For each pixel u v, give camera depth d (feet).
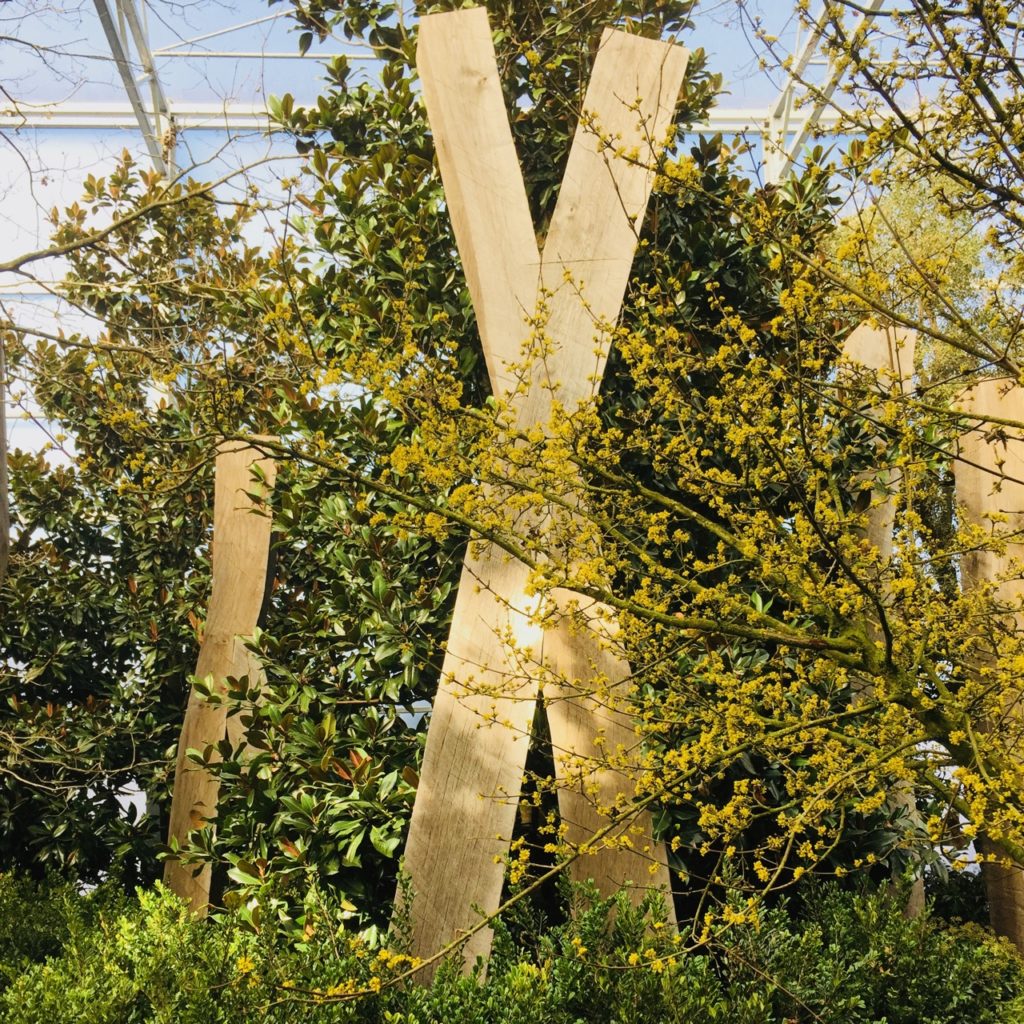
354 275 12.48
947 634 7.39
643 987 7.88
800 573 7.86
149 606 15.97
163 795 14.57
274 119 13.08
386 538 11.28
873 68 6.39
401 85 12.85
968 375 7.70
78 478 16.94
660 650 8.14
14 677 15.72
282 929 9.53
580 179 9.68
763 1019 7.78
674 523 10.80
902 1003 8.79
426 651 10.78
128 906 11.87
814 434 7.29
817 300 6.87
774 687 7.92
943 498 12.01
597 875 9.05
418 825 8.84
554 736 9.06
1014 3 6.11
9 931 11.46
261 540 12.26
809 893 9.82
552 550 8.96
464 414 8.51
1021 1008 8.70
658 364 7.87
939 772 8.81
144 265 16.60
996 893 10.27
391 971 8.07
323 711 11.18
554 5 12.84
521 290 9.50
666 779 7.43
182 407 15.49
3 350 10.94
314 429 11.42
